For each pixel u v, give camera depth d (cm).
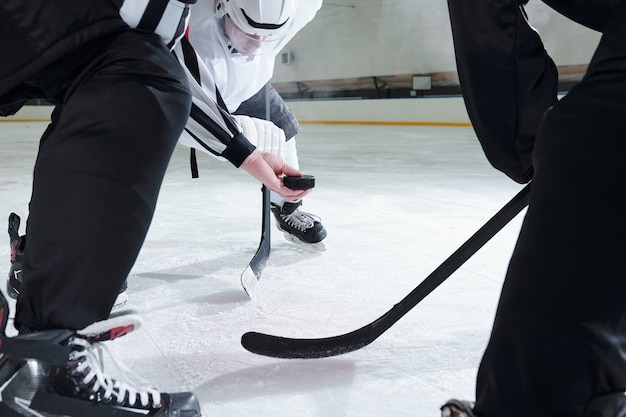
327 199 283
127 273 68
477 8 72
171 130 68
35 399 68
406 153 539
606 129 51
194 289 147
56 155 66
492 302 136
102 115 65
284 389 94
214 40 137
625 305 49
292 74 1450
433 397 92
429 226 220
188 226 221
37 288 65
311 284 150
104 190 65
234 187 315
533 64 73
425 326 121
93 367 71
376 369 102
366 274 159
